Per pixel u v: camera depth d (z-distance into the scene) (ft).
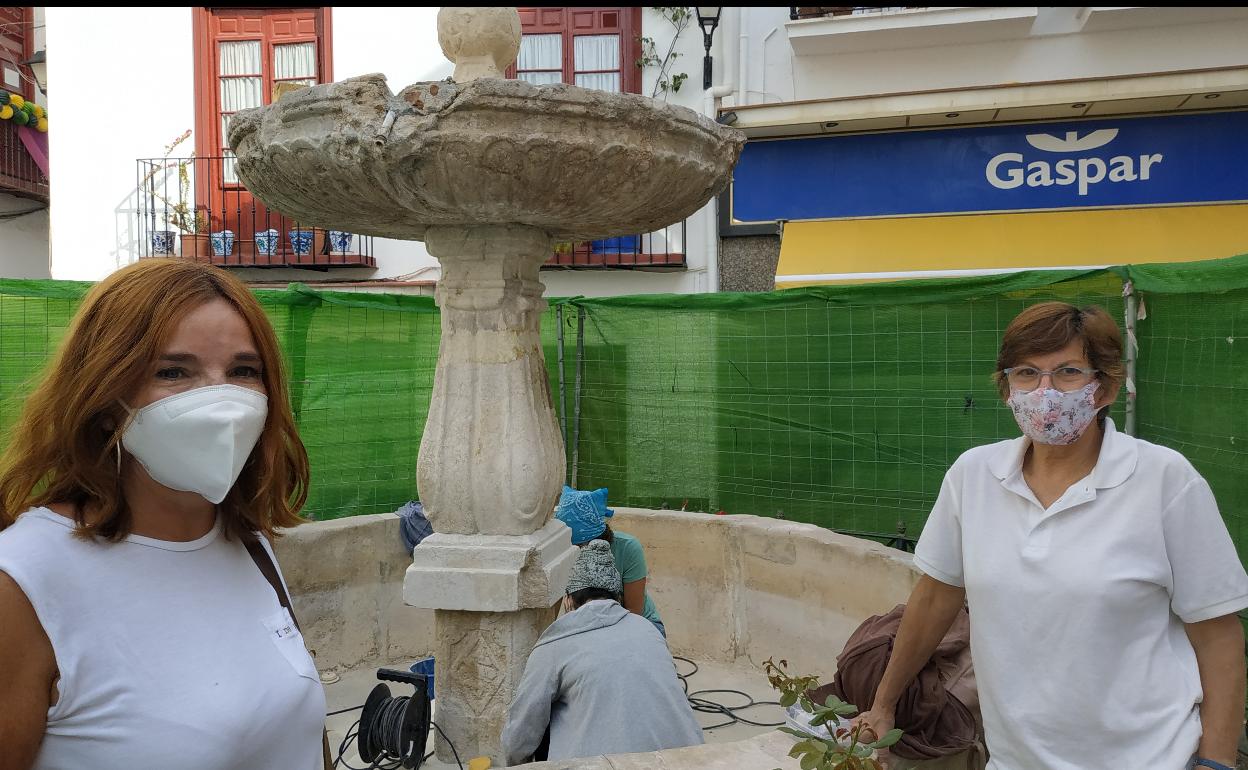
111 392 3.90
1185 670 5.63
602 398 18.61
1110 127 26.37
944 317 14.93
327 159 8.14
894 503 15.65
